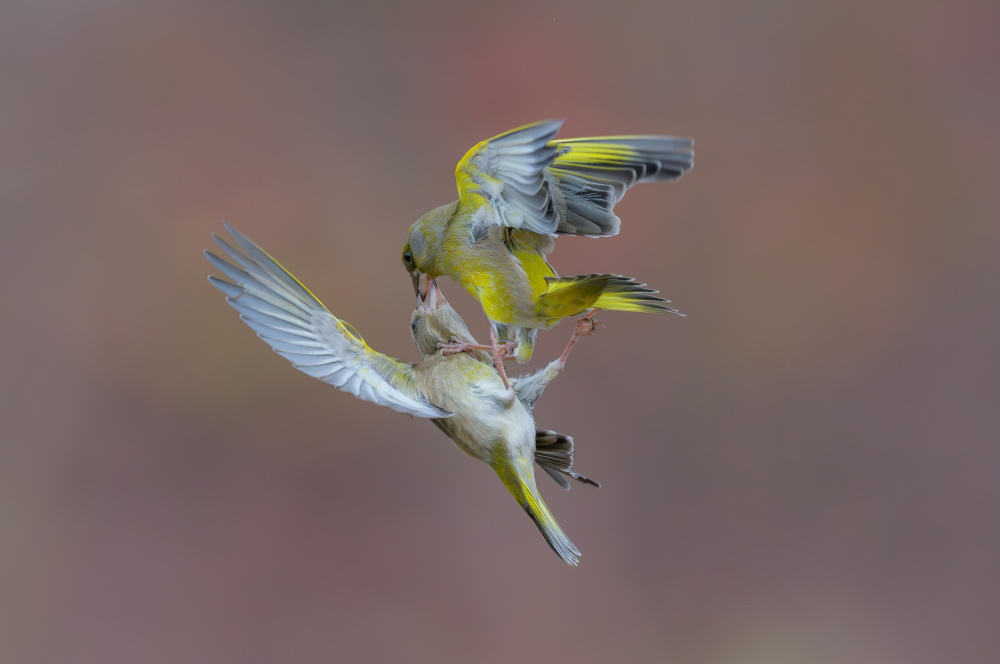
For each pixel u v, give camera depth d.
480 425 6.82
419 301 6.88
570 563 6.82
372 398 6.77
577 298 6.80
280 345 6.79
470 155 6.77
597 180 6.80
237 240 6.78
